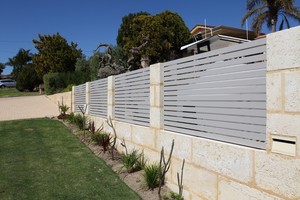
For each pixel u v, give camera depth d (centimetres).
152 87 582
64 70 3036
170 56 2733
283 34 294
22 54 5928
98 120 1004
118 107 813
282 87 294
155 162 565
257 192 320
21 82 3356
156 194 488
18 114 1723
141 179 556
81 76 2634
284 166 288
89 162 712
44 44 3072
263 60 331
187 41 2777
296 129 279
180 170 475
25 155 791
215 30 2423
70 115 1388
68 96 1867
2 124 1316
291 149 284
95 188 539
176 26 2730
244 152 339
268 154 306
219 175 381
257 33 2583
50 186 554
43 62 3052
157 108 560
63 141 966
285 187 286
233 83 375
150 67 594
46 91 2638
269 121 308
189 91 470
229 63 383
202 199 417
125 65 2328
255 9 2570
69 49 3128
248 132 349
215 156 390
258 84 337
